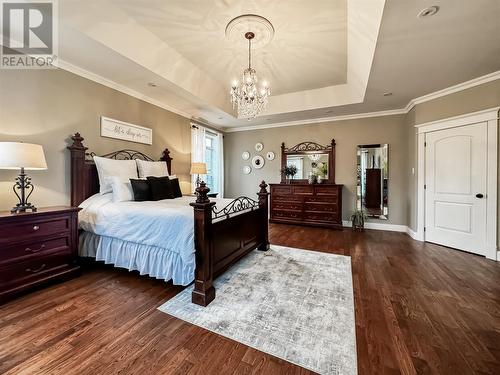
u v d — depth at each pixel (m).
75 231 2.58
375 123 4.96
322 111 4.86
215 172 6.22
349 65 3.53
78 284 2.38
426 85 3.45
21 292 2.11
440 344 1.51
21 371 1.30
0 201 2.40
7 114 2.44
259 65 3.58
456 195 3.53
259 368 1.33
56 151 2.83
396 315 1.84
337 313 1.86
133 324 1.72
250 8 2.39
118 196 2.84
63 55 2.70
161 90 3.76
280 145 5.89
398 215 4.80
